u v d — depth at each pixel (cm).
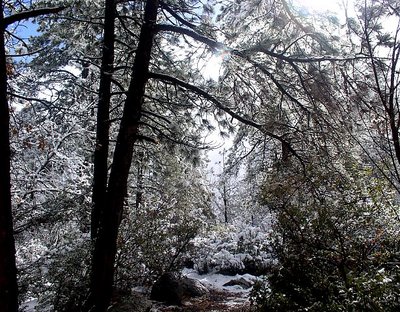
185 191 1652
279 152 910
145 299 930
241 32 865
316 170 675
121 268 898
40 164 910
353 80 694
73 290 717
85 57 940
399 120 317
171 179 1516
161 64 1030
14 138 797
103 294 726
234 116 864
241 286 1294
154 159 1227
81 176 986
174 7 916
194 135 989
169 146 1025
